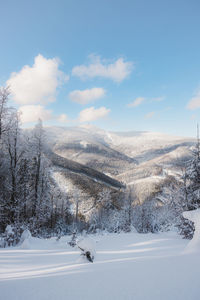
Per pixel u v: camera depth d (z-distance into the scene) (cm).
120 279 198
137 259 311
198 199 1070
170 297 144
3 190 1608
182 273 203
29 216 1670
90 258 373
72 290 174
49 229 2075
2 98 1516
